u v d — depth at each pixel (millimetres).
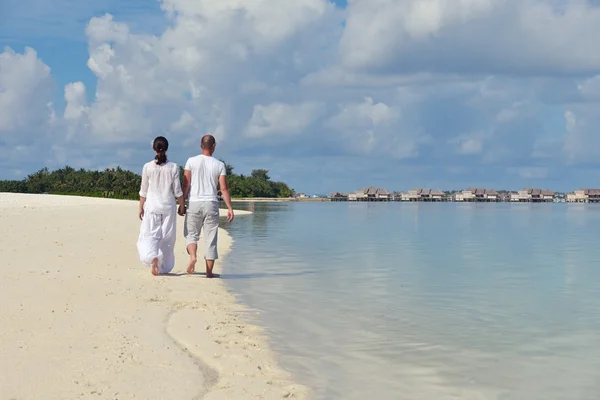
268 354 6285
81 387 4773
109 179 110750
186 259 14438
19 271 10414
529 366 6055
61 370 5148
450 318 8258
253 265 14211
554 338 7176
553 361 6227
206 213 11461
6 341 5941
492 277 12469
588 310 8898
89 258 12750
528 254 17641
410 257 16438
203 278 11359
